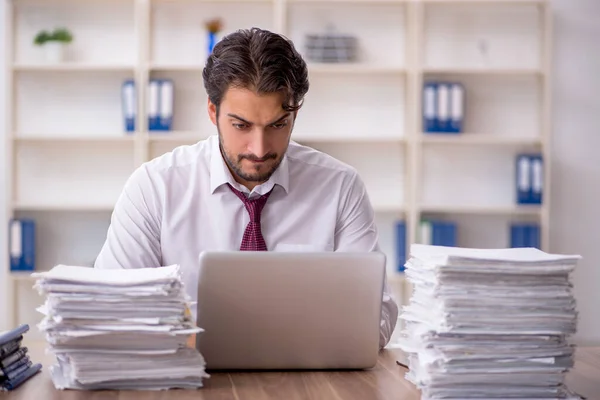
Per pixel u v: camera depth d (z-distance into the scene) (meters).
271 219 2.30
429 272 1.55
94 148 5.15
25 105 5.09
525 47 5.21
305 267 1.66
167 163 2.31
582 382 1.66
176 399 1.48
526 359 1.50
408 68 4.93
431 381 1.49
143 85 4.86
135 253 2.22
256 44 1.89
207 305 1.65
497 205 5.25
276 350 1.68
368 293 1.69
